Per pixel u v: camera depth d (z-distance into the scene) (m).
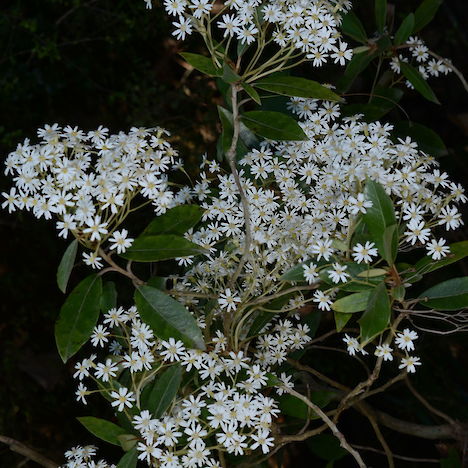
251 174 0.86
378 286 0.70
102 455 1.15
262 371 0.80
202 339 0.73
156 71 1.28
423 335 1.13
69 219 0.71
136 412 0.77
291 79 0.76
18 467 1.09
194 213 0.75
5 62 1.21
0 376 1.17
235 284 0.82
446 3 1.34
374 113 0.95
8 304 1.21
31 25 1.18
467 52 1.31
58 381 1.18
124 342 0.83
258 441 0.74
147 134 0.75
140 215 1.17
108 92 1.26
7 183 1.21
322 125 0.82
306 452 1.14
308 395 0.82
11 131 1.21
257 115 0.77
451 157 1.24
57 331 0.72
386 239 0.70
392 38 0.94
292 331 0.83
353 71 0.95
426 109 1.28
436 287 0.75
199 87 1.24
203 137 1.22
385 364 1.12
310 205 0.80
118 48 1.26
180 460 0.78
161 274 1.15
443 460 0.92
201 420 0.75
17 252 1.22
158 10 1.22
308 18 0.76
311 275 0.76
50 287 1.22
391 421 0.97
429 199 0.75
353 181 0.76
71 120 1.24
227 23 0.76
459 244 0.73
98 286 0.73
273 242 0.79
